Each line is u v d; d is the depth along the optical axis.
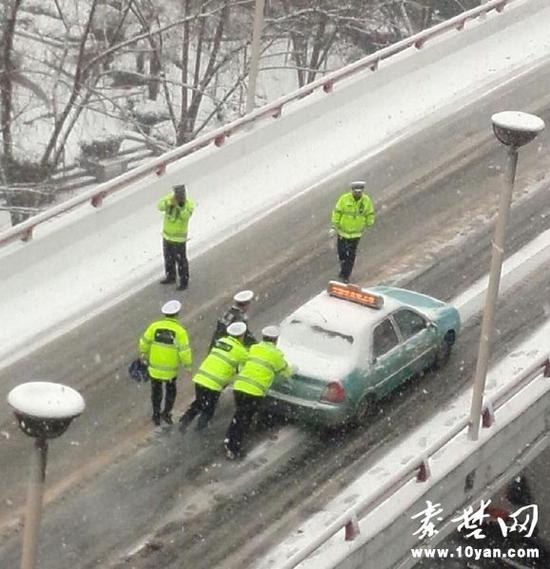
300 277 41.91
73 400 20.42
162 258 42.59
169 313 33.53
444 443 32.62
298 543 30.61
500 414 34.75
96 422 34.59
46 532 30.61
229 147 46.59
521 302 41.38
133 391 36.09
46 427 20.19
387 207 46.38
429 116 52.66
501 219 31.23
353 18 83.00
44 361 37.28
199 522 31.23
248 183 46.81
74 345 38.09
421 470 31.98
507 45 58.38
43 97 69.50
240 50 80.31
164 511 31.53
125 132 80.56
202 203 45.31
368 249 43.72
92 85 73.25
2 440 33.94
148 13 79.31
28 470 32.81
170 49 83.38
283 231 44.59
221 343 33.75
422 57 54.78
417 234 44.84
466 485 33.88
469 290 41.75
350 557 29.73
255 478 32.78
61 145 70.31
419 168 49.16
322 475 32.97
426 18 95.50
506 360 38.22
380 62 53.28
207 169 45.88
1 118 72.06
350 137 50.47
